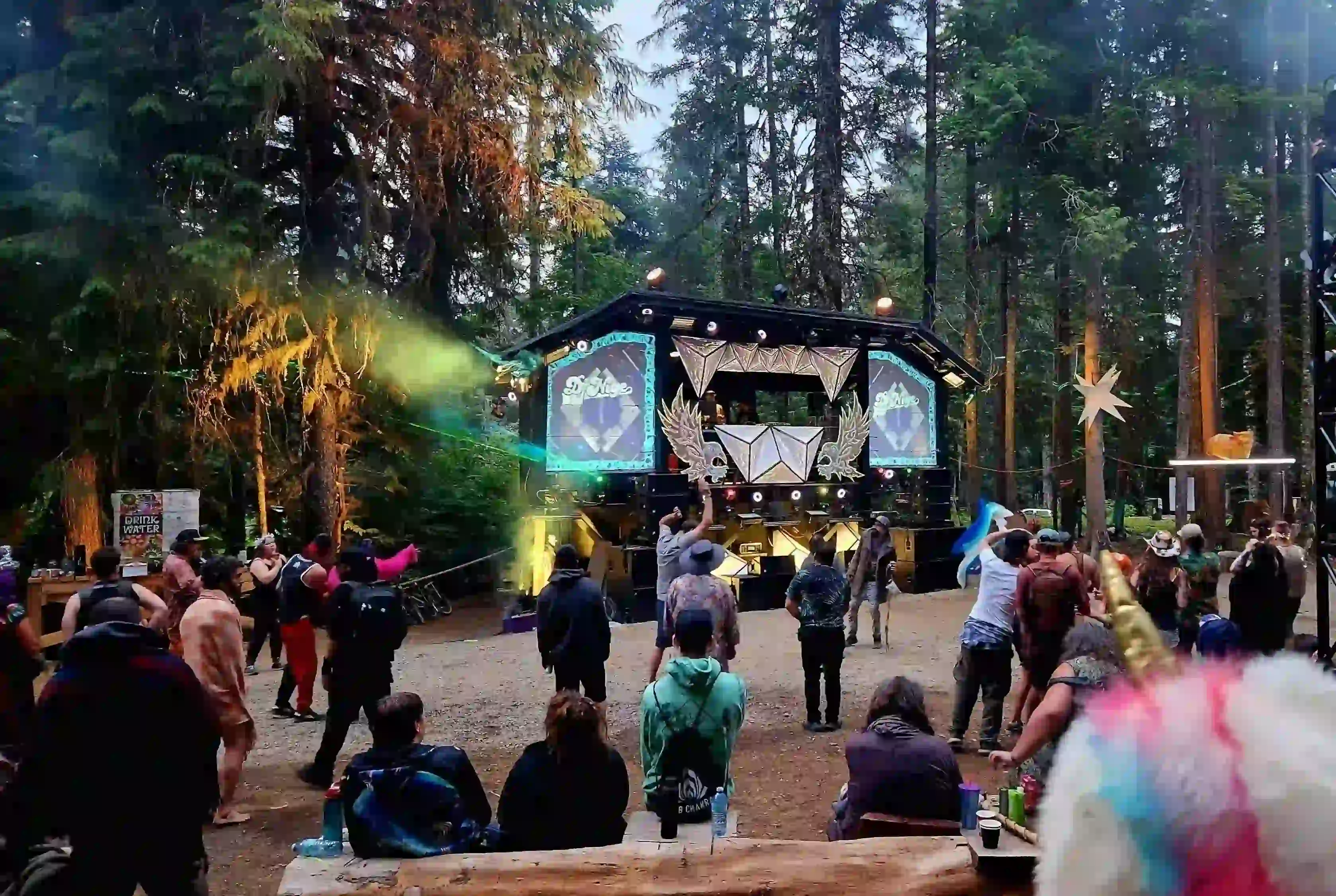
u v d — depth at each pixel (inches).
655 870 136.0
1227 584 698.2
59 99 553.3
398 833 151.2
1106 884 47.5
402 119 649.0
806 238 1047.6
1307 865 43.8
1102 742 50.9
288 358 617.6
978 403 1376.7
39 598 482.6
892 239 1162.0
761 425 687.7
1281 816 44.2
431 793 154.5
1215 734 46.9
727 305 657.6
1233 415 1262.3
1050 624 283.3
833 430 724.7
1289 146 1091.3
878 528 502.9
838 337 729.0
